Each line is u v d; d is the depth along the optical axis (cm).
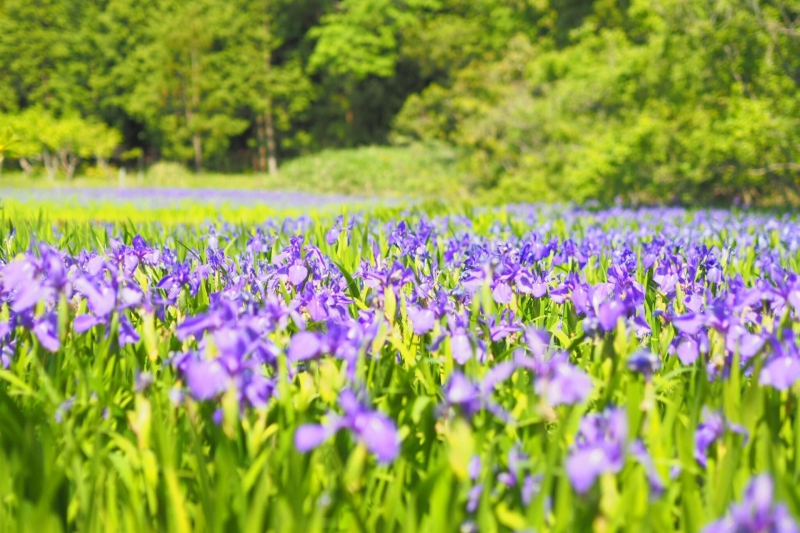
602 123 2444
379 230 718
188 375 173
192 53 5200
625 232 744
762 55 1928
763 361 204
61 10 5634
